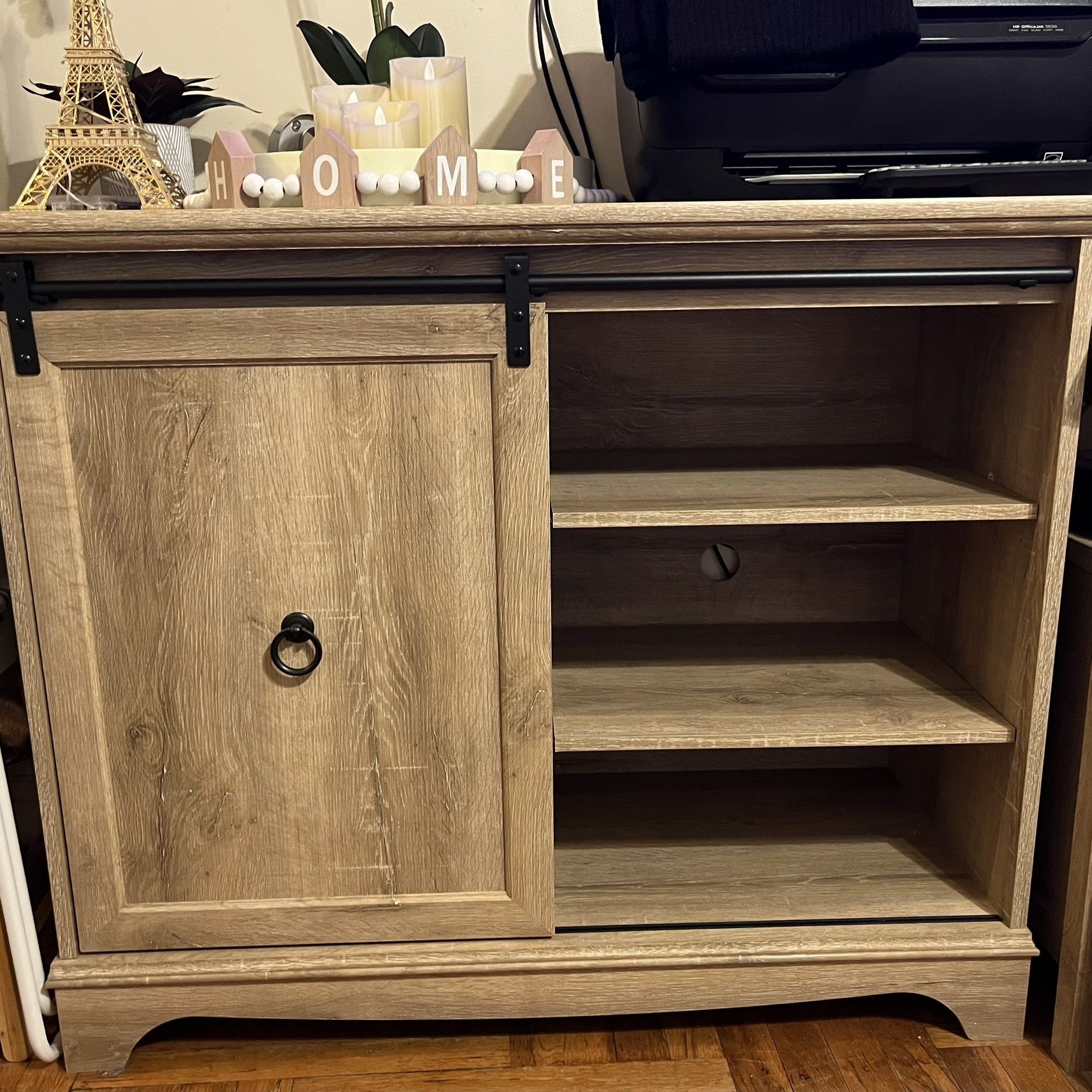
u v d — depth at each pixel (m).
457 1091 1.11
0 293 0.94
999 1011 1.17
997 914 1.17
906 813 1.40
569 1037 1.20
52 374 0.97
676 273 0.98
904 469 1.25
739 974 1.15
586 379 1.38
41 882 1.33
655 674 1.29
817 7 1.01
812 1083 1.12
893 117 1.08
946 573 1.31
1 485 0.99
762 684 1.25
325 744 1.08
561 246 0.97
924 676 1.27
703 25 1.01
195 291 0.95
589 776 1.51
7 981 1.13
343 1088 1.12
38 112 1.33
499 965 1.13
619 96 1.27
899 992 1.19
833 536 1.45
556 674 1.29
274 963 1.12
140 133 1.03
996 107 1.08
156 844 1.10
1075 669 1.14
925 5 1.04
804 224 0.94
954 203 0.93
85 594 1.03
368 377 0.99
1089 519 1.14
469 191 0.97
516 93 1.38
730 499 1.12
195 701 1.06
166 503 1.01
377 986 1.14
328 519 1.02
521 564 1.04
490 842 1.12
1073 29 1.05
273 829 1.10
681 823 1.37
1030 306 1.08
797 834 1.34
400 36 1.18
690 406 1.40
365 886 1.12
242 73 1.35
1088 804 1.08
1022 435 1.10
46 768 1.06
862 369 1.40
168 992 1.12
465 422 1.00
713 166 1.12
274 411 0.99
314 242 0.93
